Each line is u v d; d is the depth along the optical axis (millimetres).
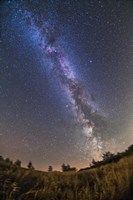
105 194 3500
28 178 4727
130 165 4734
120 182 3662
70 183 4430
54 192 3793
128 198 3354
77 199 3611
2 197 3396
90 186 4121
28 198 3516
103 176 4512
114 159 8383
